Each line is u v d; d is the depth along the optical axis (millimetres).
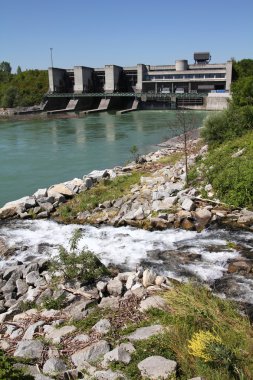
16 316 10922
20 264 15859
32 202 22688
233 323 8656
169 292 10398
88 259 12727
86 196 23406
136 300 10383
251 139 27422
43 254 17172
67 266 12562
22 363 7820
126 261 15914
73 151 47062
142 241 17875
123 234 18844
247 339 7738
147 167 29891
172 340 7887
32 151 47562
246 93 53406
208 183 22047
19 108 109625
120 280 12156
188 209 19578
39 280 12984
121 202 21875
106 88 121938
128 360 7473
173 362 7133
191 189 21812
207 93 110625
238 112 34281
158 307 9703
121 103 121438
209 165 24484
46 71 133750
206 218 18781
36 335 9406
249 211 19047
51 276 12828
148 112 103062
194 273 14445
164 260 15797
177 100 110688
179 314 8930
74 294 11461
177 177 24172
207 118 35125
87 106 117938
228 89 113250
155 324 8859
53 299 11320
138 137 57938
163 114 96125
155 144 50500
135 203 21266
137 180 25312
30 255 17094
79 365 7660
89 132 65188
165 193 21484
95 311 10109
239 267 14453
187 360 7242
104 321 9242
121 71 127875
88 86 124375
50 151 47344
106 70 120938
